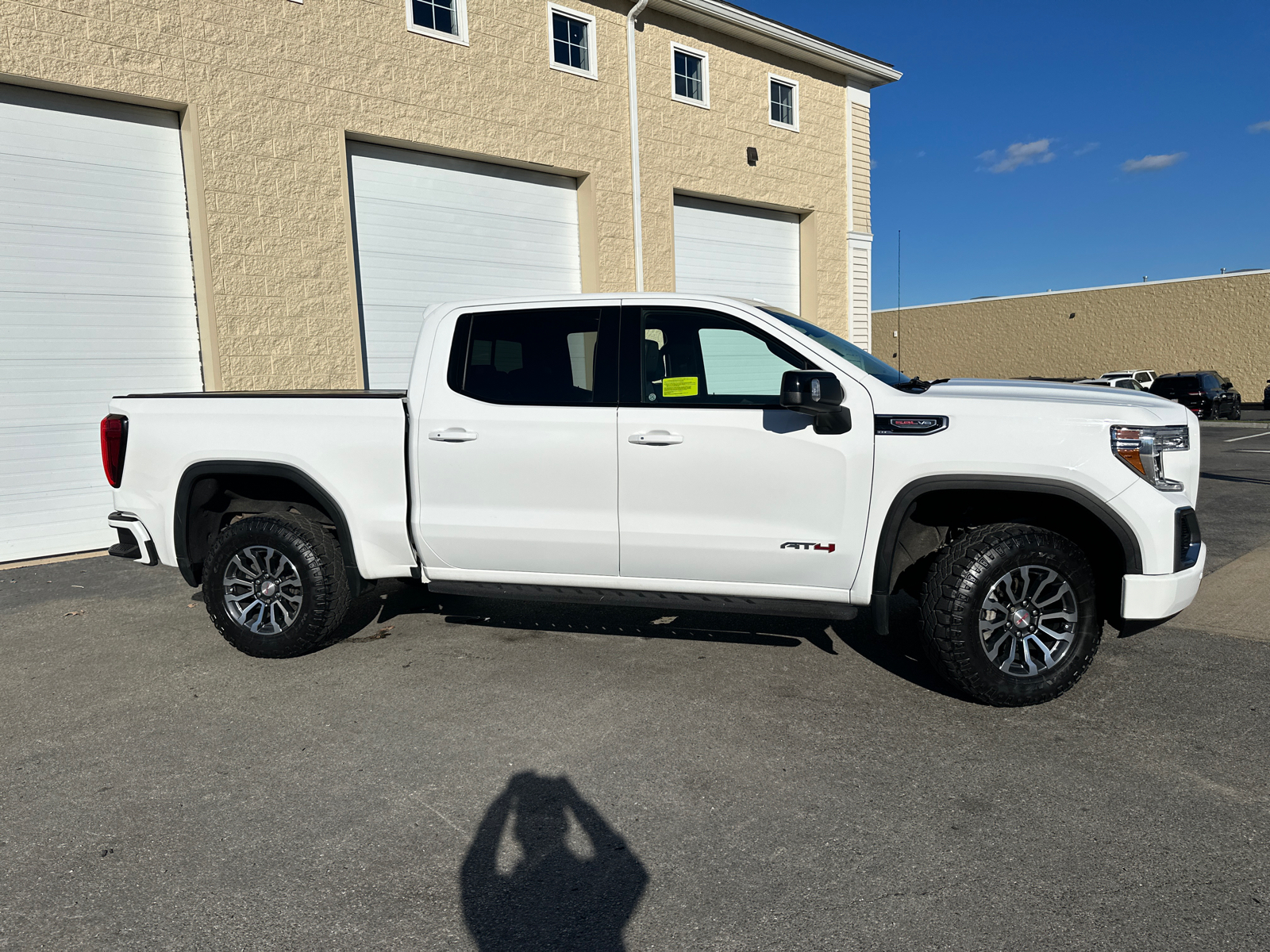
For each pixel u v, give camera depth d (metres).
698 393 3.89
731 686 3.91
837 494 3.65
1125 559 3.39
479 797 2.91
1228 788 2.89
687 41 12.58
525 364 4.12
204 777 3.08
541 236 11.30
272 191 8.54
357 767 3.15
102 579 6.48
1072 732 3.35
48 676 4.22
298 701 3.81
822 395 3.37
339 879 2.44
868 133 15.68
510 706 3.71
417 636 4.75
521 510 4.07
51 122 7.34
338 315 9.09
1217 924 2.16
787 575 3.79
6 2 6.87
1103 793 2.87
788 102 14.36
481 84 10.23
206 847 2.62
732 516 3.79
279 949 2.13
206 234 8.09
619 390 3.96
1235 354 34.78
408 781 3.03
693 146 12.79
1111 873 2.40
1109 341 38.50
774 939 2.14
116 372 7.82
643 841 2.62
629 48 11.74
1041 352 40.84
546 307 4.15
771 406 3.75
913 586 4.07
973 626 3.48
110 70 7.43
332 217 9.00
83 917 2.27
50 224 7.39
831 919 2.22
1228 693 3.74
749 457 3.74
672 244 12.59
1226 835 2.59
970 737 3.32
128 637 4.87
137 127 7.85
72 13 7.20
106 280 7.72
